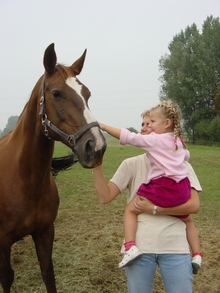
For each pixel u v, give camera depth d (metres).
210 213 5.82
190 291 1.98
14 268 3.65
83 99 2.21
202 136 32.72
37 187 2.55
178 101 34.62
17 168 2.54
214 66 33.91
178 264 1.99
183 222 2.16
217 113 33.97
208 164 13.38
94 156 2.04
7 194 2.55
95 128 2.11
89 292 3.10
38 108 2.39
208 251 4.01
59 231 4.82
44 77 2.35
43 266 2.73
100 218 5.49
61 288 3.16
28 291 3.16
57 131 2.26
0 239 2.57
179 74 33.97
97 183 2.16
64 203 6.57
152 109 2.16
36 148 2.46
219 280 3.33
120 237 4.52
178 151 2.05
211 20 36.03
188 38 37.44
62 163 3.52
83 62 2.61
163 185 1.99
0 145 2.93
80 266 3.61
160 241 2.01
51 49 2.25
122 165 2.26
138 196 2.11
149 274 2.03
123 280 3.31
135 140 2.03
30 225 2.62
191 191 2.11
